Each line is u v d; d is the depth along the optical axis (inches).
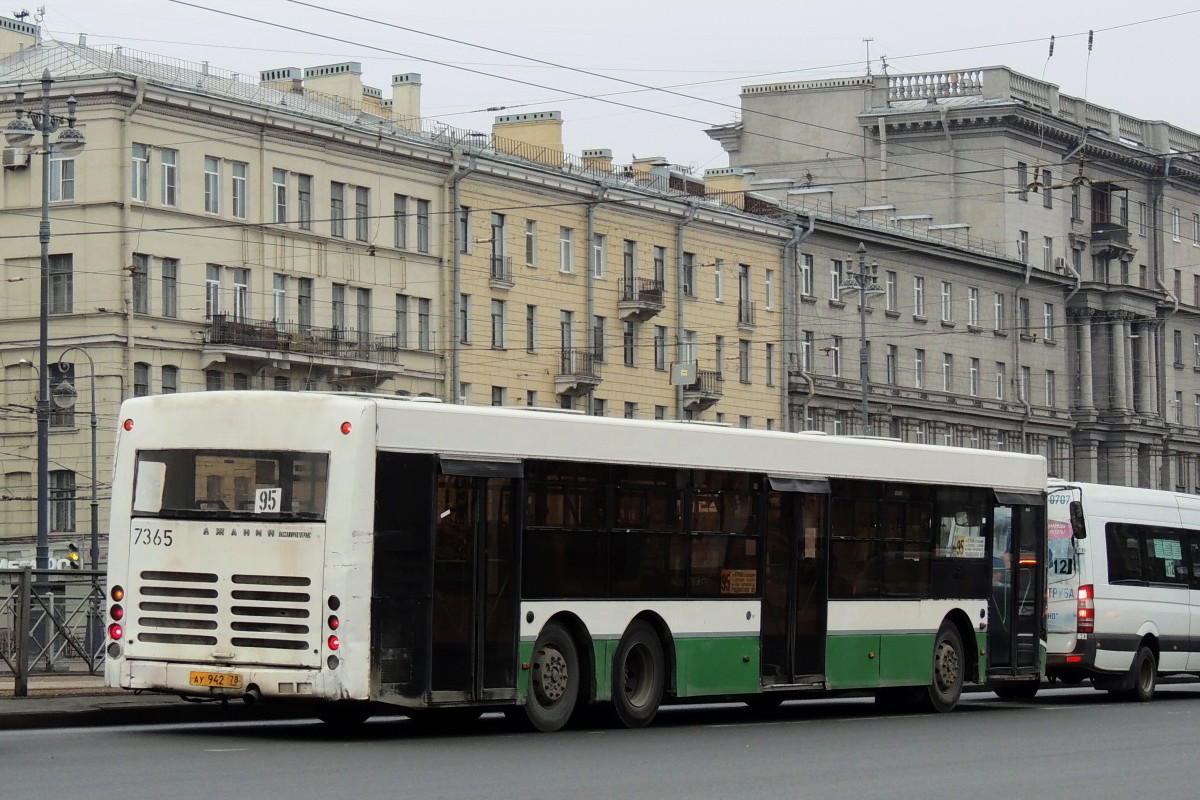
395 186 2290.8
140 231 2020.2
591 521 794.2
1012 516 1036.5
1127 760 703.7
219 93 2144.4
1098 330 3609.7
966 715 958.4
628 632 810.8
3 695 821.9
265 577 708.0
